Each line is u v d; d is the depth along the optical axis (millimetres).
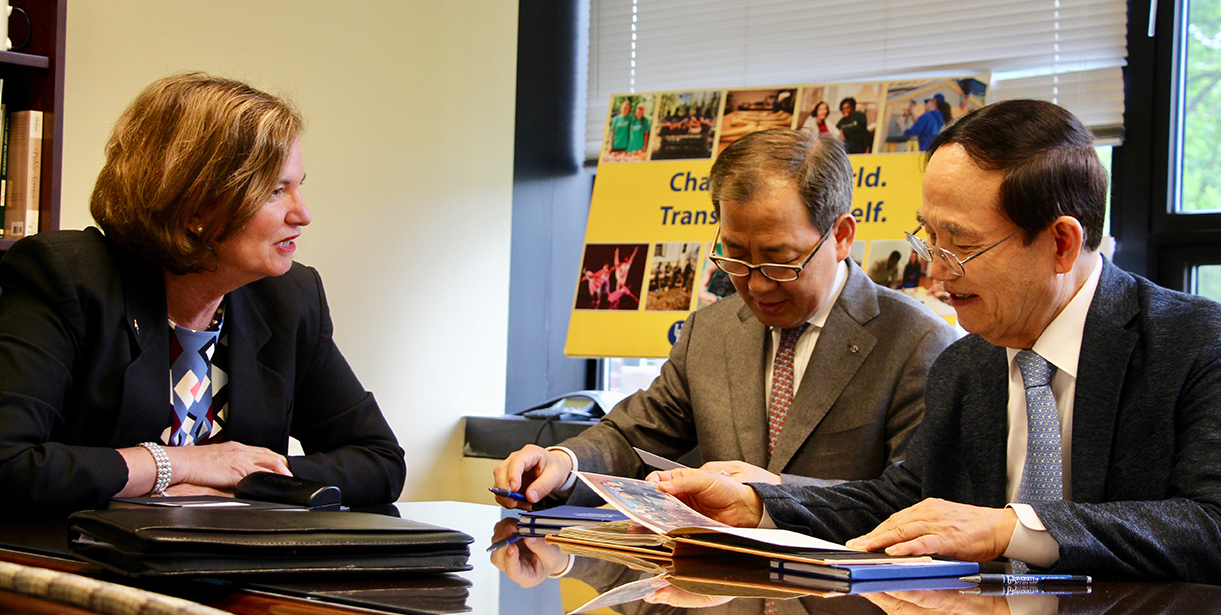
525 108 3619
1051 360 1356
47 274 1499
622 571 1005
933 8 3176
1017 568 1076
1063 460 1367
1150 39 2861
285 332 1770
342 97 3080
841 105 2918
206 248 1535
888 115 2854
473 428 3393
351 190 3098
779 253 1838
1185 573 1097
